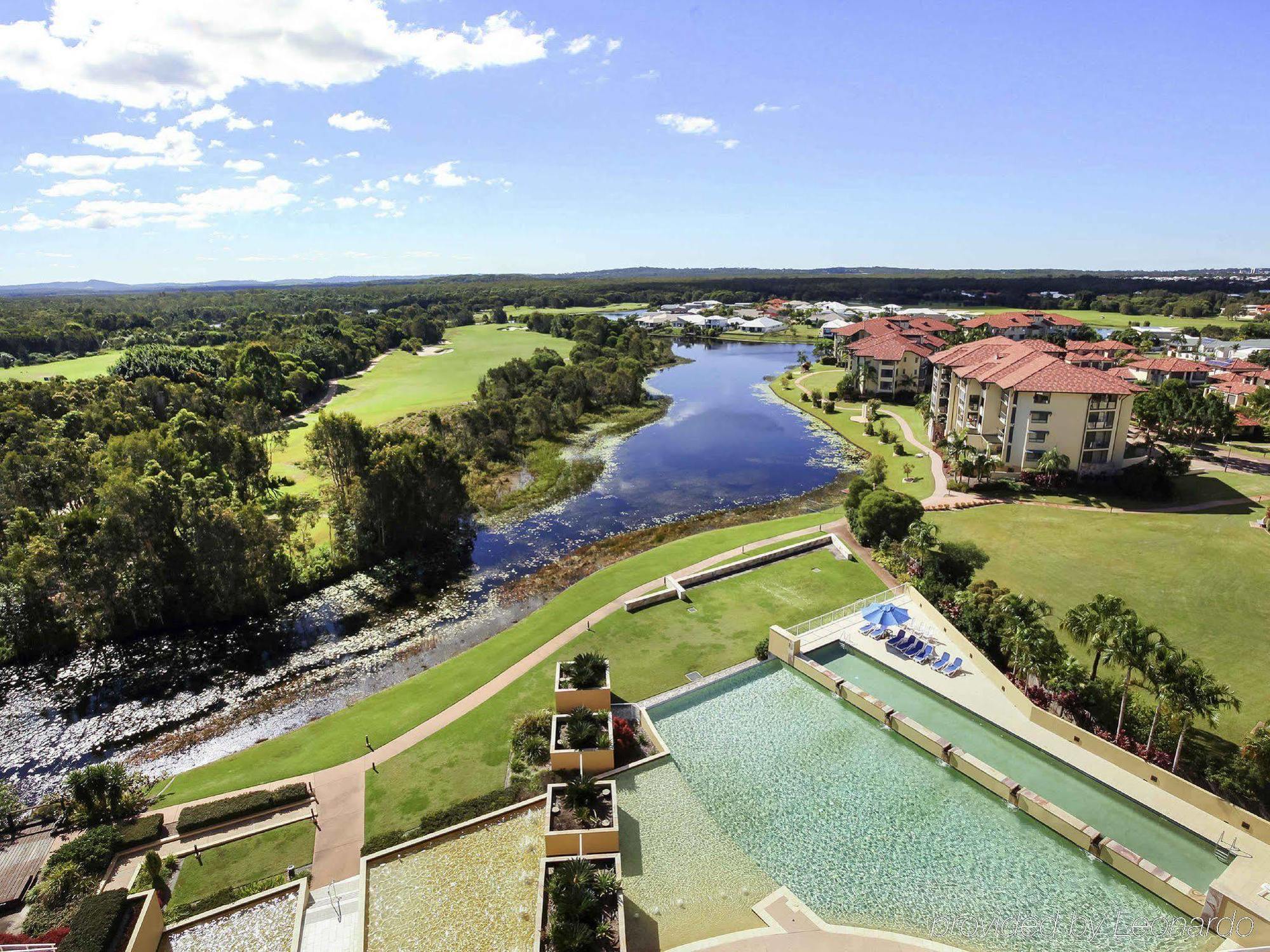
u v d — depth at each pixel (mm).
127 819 33906
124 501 52375
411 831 31812
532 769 35906
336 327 189125
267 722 43812
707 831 31953
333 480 78875
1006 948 26000
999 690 40625
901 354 130375
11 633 50969
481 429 99875
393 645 52469
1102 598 36312
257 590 56656
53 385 103875
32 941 27062
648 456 101625
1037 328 174625
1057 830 30891
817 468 94000
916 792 34031
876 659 44344
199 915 27656
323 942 26391
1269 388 106812
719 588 56281
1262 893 26844
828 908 28031
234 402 107875
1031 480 80125
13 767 40562
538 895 26594
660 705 41125
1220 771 32344
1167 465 77062
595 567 64500
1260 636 46094
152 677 49125
